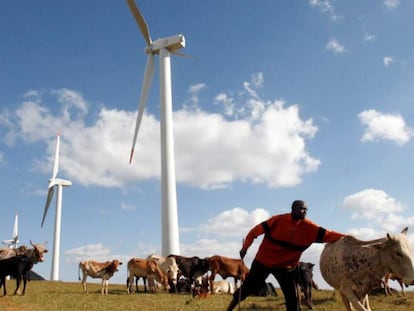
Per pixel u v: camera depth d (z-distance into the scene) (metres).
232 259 23.50
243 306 14.34
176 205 35.69
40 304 13.91
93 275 21.36
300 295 16.34
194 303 15.52
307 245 7.59
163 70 38.06
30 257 18.00
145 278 23.86
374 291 18.81
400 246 7.67
